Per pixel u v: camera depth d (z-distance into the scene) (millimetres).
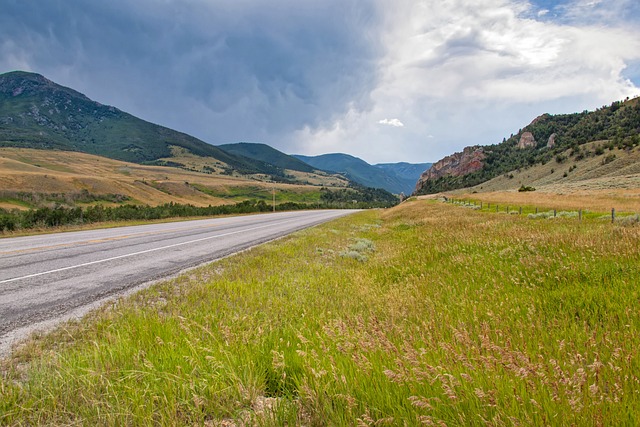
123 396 2475
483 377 2279
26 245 12742
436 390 2166
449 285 6145
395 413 2031
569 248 6961
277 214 53250
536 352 2848
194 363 2885
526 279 5598
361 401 2174
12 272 7980
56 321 4754
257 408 2430
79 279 7402
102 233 18000
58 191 121875
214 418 2318
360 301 5855
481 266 7125
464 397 2084
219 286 6723
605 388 2164
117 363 3043
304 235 18344
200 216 42000
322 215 50094
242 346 3279
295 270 8938
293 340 3531
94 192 132625
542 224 15531
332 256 11805
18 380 3035
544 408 1917
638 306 3758
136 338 3670
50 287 6680
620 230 8422
